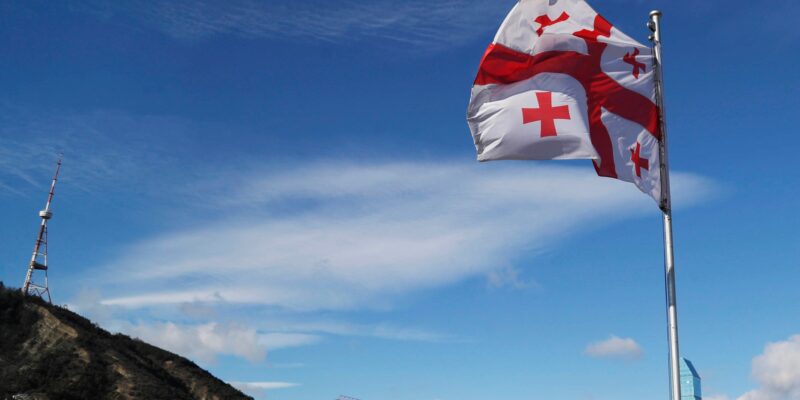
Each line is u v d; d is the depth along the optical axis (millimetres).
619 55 19250
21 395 71875
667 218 18469
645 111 19031
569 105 18703
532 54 19125
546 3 19562
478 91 19000
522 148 18484
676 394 17094
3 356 79375
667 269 18109
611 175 18375
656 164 18766
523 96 18828
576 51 19172
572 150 18328
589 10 19438
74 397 74312
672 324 17594
